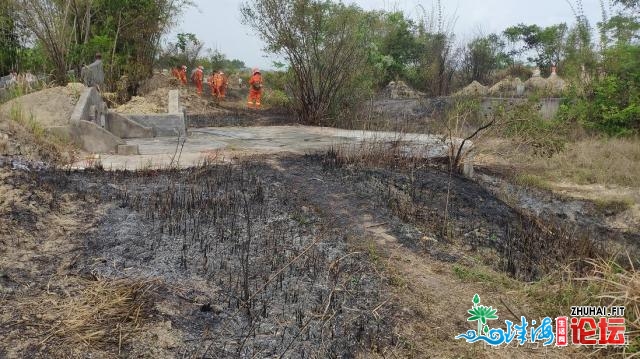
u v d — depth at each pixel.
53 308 3.53
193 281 4.13
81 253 4.37
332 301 4.11
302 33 14.00
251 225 5.41
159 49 21.03
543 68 33.38
